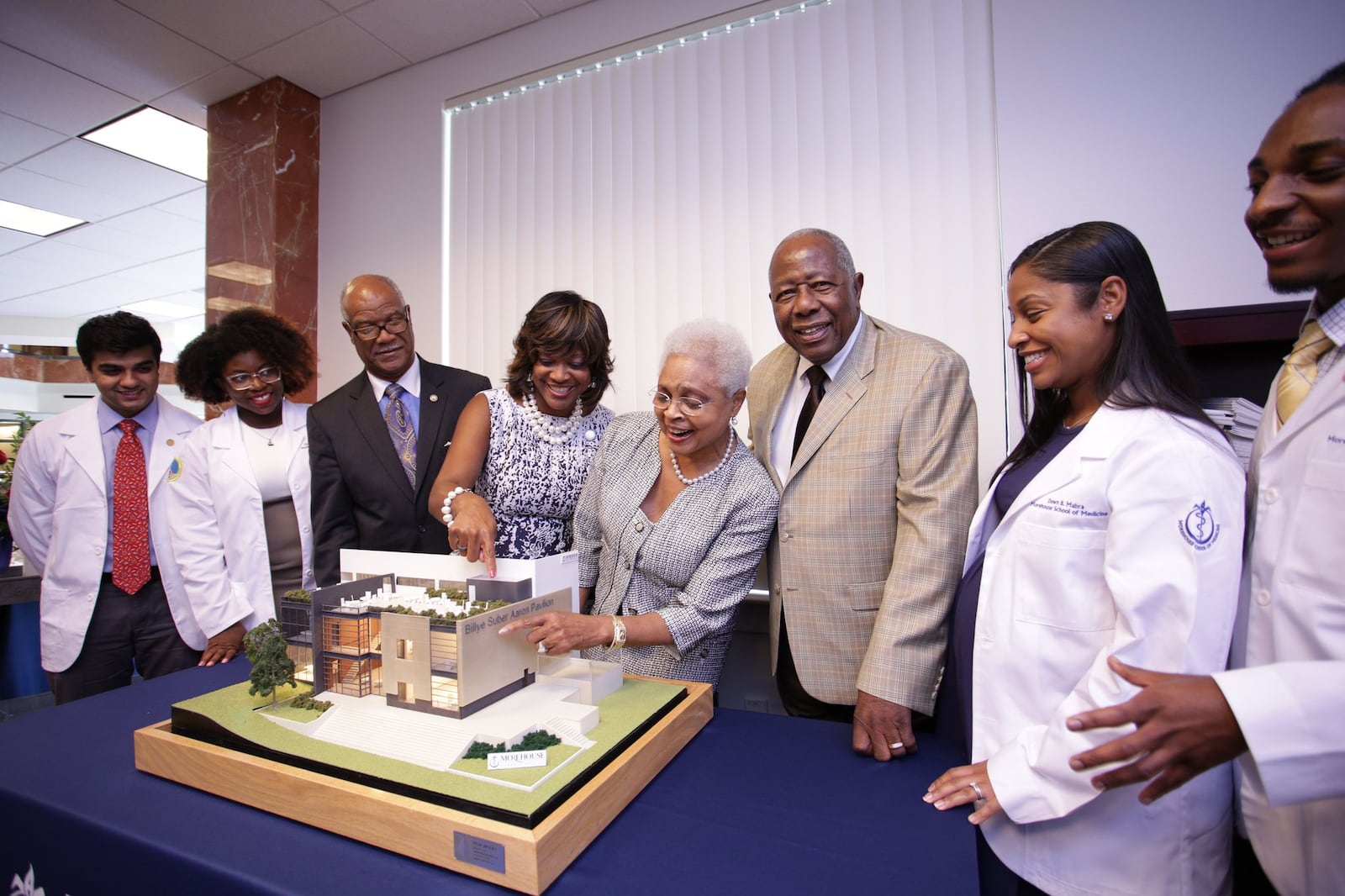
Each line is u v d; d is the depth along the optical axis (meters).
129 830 0.86
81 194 4.34
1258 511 0.80
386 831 0.80
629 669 1.38
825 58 2.31
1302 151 0.68
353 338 1.89
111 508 2.02
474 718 0.98
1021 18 2.07
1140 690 0.73
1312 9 1.78
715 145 2.47
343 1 2.67
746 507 1.33
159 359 2.10
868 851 0.80
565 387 1.50
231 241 3.32
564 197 2.76
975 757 0.93
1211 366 1.48
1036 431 1.02
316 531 1.87
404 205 3.15
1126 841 0.80
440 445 1.89
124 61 3.03
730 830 0.85
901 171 2.21
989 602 0.94
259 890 0.73
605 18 2.67
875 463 1.28
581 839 0.79
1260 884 1.12
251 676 1.06
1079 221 2.01
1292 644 0.73
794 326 1.32
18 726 1.21
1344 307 0.74
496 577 1.20
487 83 2.93
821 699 1.33
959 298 2.14
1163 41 1.92
